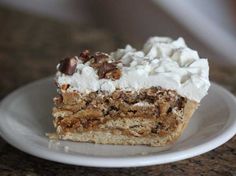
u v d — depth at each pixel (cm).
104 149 34
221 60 73
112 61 36
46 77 46
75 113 36
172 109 35
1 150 34
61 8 84
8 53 56
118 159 29
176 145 33
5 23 66
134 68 35
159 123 35
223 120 35
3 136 34
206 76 35
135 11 78
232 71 48
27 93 41
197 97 34
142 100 35
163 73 34
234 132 32
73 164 30
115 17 81
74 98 35
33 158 33
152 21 78
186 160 32
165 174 31
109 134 35
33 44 58
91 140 35
